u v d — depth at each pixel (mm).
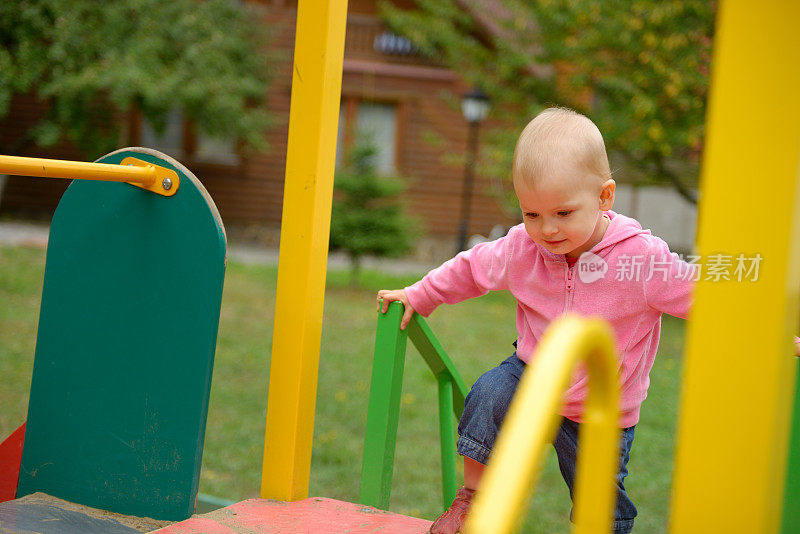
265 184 16906
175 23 13984
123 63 13328
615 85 9070
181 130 16641
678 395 6688
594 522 983
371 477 2045
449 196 16984
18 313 7875
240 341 7676
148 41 13594
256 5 15711
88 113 14227
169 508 1949
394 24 11516
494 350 8070
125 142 16203
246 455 4594
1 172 1736
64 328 2070
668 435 5520
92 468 2027
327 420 5445
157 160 1988
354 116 16719
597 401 983
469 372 6883
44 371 2082
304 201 1985
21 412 4879
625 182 10680
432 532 1776
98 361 2037
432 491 4223
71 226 2068
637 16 8898
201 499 3225
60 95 13508
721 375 1049
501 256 1998
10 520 1867
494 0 13961
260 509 1915
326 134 1985
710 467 1057
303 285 1985
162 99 13414
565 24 9539
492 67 11180
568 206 1709
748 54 1013
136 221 2012
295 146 1994
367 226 11719
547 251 1890
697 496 1062
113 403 2018
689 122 8891
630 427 1927
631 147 9109
